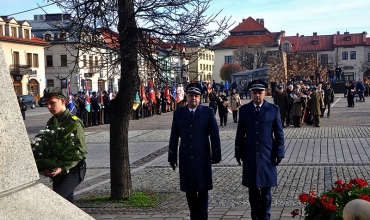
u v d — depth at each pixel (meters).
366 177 10.00
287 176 10.45
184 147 6.60
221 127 23.97
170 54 8.08
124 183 8.47
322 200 4.64
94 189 10.00
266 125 6.62
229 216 7.14
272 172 6.60
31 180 3.01
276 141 6.66
